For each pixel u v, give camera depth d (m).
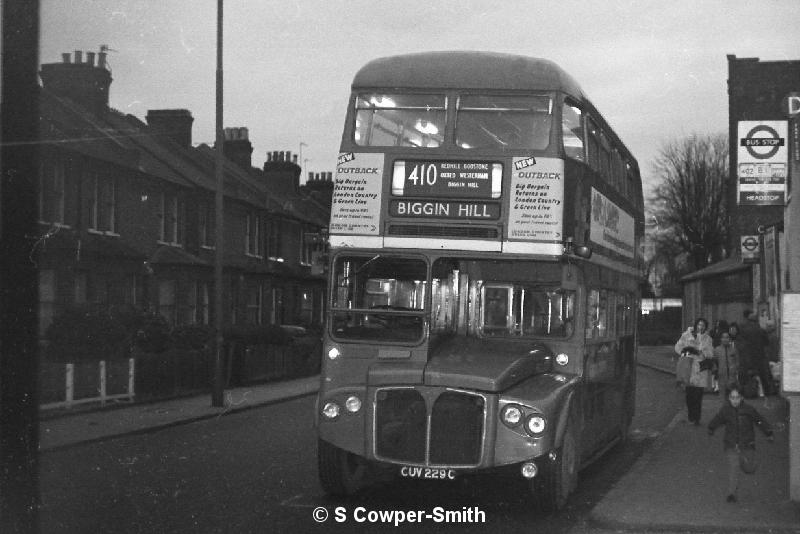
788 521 9.07
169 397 24.02
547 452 9.42
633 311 16.86
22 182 15.62
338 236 10.42
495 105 10.46
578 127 11.28
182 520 9.28
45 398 18.59
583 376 10.91
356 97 10.70
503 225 10.20
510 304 10.91
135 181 32.44
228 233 41.03
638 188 17.62
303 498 10.60
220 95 22.83
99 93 34.78
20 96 14.95
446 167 10.35
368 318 10.25
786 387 9.55
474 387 9.41
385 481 12.08
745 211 43.22
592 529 9.07
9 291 15.55
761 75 45.34
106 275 29.75
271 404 24.55
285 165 53.12
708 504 9.91
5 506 9.87
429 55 11.05
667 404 24.08
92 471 12.63
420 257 10.27
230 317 40.09
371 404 9.65
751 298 33.84
